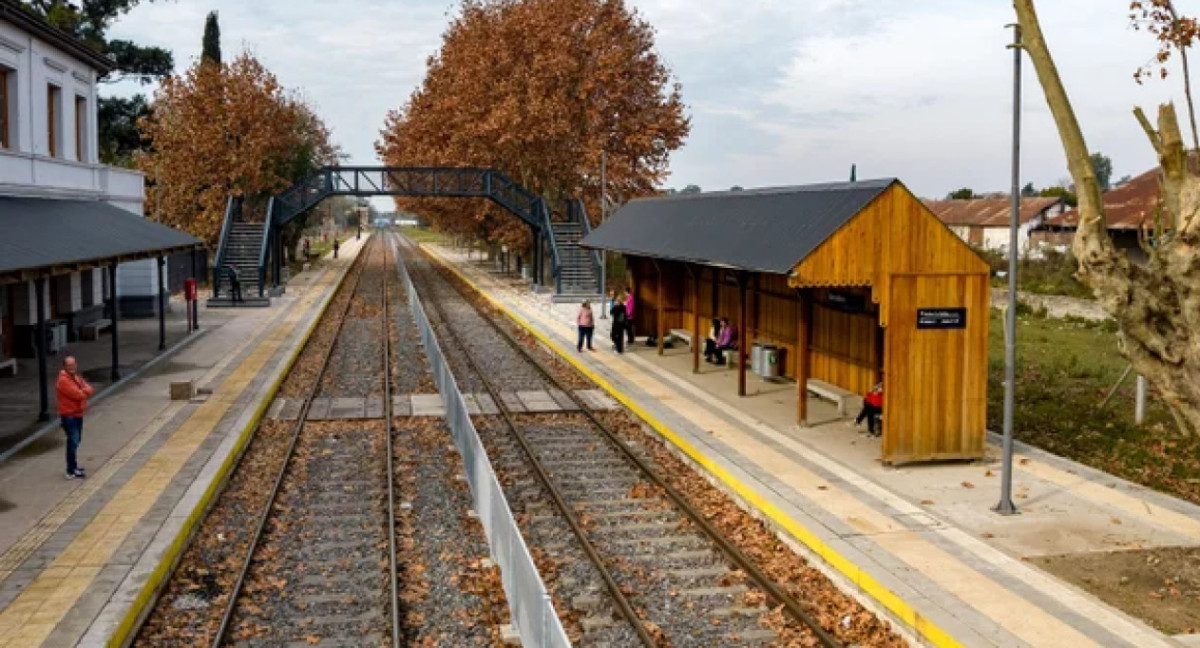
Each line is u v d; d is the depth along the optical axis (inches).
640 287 1184.8
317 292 1979.6
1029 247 2068.2
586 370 973.8
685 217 933.2
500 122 1903.3
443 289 2178.9
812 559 458.6
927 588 397.1
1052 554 442.0
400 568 450.0
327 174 1971.0
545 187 2199.8
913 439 589.9
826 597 421.4
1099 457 650.2
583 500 560.1
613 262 2439.7
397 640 360.5
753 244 682.2
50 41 1052.5
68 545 448.1
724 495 571.5
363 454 664.4
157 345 1129.4
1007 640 350.3
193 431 685.9
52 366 964.6
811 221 621.6
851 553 437.1
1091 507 514.0
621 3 2020.2
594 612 402.6
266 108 2304.4
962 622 364.5
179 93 2206.0
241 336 1239.5
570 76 1967.3
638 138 2004.2
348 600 411.2
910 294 582.9
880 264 577.9
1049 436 706.8
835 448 637.3
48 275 671.8
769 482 554.9
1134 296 394.3
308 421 764.6
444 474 611.5
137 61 2298.2
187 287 1264.8
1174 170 378.6
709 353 1019.3
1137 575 418.0
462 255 3892.7
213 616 396.8
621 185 2052.2
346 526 512.1
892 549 444.1
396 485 585.9
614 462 648.4
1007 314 501.7
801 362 697.0
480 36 2098.9
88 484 548.7
